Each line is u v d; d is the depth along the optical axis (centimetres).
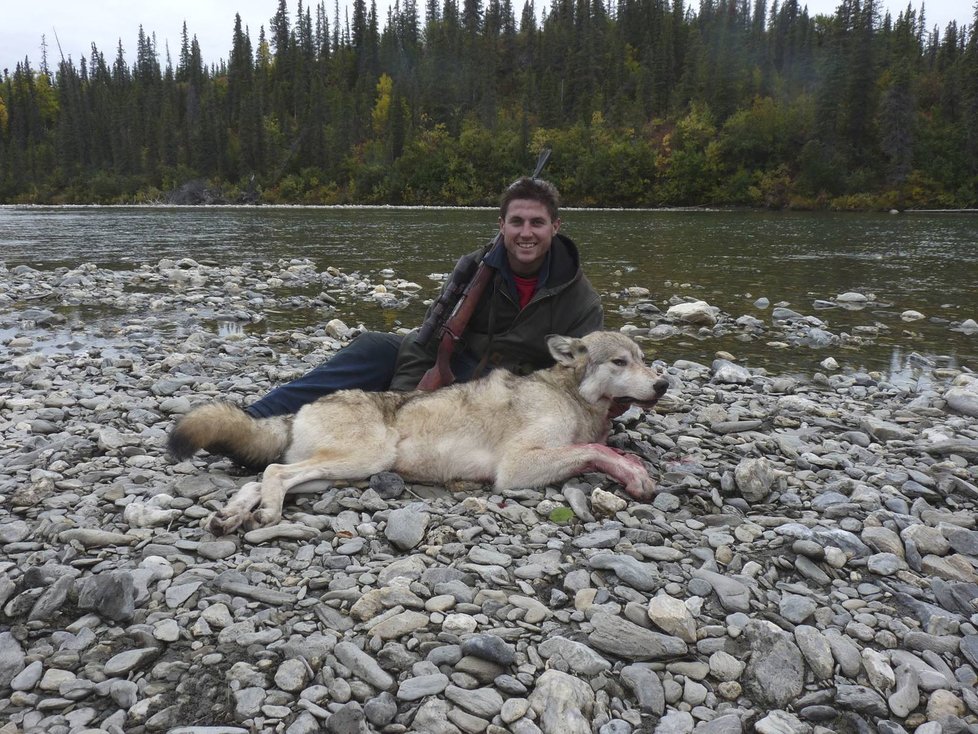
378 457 434
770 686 264
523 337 526
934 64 8875
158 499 394
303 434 440
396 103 8406
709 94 8394
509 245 504
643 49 10744
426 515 383
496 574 331
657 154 6862
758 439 539
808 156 6184
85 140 9119
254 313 1136
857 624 299
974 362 892
